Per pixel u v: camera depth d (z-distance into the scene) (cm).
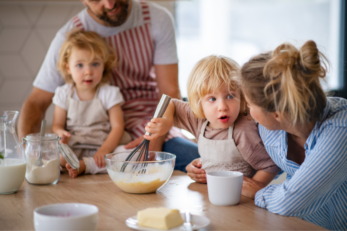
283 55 82
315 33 318
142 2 179
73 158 115
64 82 176
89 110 157
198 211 87
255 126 115
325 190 88
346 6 306
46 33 228
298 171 87
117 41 172
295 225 78
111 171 104
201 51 303
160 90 182
